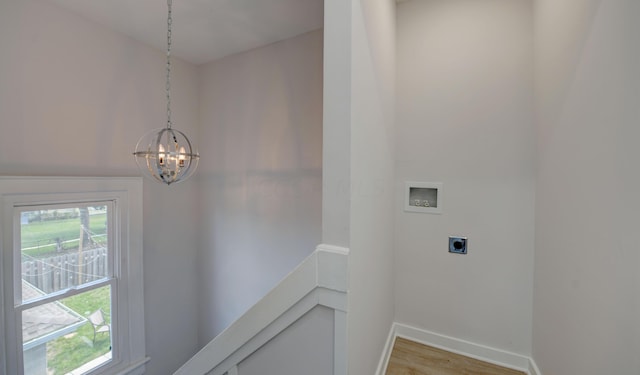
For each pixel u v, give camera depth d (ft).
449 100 5.35
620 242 2.32
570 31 3.34
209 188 8.75
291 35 6.96
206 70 8.67
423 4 5.53
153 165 5.22
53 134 5.80
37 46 5.51
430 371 4.78
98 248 6.66
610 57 2.47
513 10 4.86
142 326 7.45
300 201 7.02
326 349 2.97
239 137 8.07
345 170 2.91
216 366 3.75
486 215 5.12
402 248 5.81
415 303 5.72
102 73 6.56
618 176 2.35
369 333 3.80
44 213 5.75
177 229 8.43
